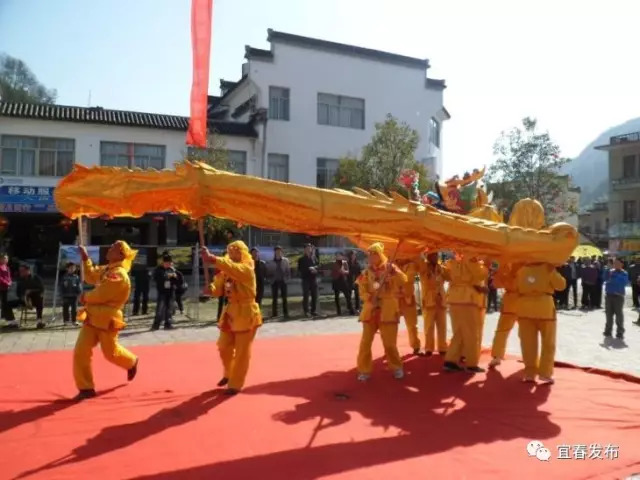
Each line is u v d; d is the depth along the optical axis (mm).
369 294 6449
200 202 4676
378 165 18859
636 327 11781
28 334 10125
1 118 18109
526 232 6027
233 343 5949
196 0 5648
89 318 5633
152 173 4691
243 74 24625
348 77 23625
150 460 3867
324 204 4922
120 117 19781
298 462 3852
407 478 3586
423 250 7359
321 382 6242
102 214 4770
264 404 5301
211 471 3682
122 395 5582
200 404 5273
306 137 22656
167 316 10922
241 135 21094
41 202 18578
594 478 3605
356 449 4117
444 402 5465
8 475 3605
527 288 6242
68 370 6723
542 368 6199
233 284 5832
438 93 25812
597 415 5012
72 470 3689
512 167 22547
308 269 12875
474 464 3834
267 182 4797
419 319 12648
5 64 32562
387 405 5344
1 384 6039
